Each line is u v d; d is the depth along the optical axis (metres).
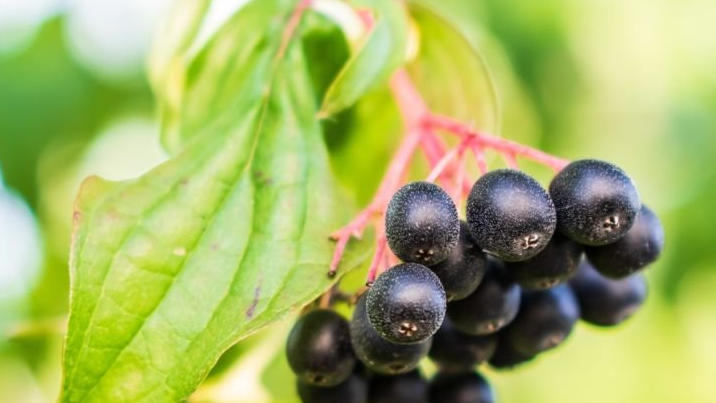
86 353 0.14
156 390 0.14
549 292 0.16
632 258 0.15
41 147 0.23
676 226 0.32
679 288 0.32
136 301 0.14
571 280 0.16
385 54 0.16
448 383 0.16
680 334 0.33
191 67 0.17
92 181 0.15
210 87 0.17
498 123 0.18
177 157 0.15
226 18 0.17
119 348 0.14
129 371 0.14
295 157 0.16
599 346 0.34
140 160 0.25
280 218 0.15
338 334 0.15
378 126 0.18
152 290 0.15
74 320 0.14
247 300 0.15
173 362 0.14
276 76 0.16
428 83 0.18
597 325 0.16
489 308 0.15
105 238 0.15
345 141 0.17
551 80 0.27
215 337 0.14
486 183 0.14
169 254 0.15
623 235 0.15
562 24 0.27
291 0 0.17
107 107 0.24
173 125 0.17
